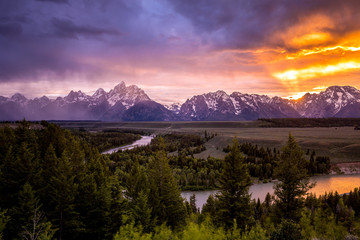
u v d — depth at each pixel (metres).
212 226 23.22
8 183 36.38
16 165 37.28
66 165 36.56
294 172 31.31
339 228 23.48
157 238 19.58
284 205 31.72
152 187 40.34
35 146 57.66
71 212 33.84
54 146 63.41
